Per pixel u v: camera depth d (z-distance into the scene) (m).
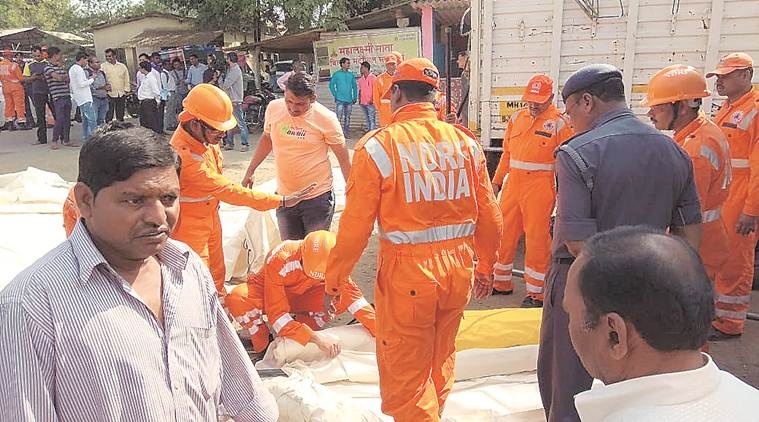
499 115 6.22
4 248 5.78
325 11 20.62
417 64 3.02
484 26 6.09
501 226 3.23
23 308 1.46
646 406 1.19
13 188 7.93
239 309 4.35
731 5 5.29
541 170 5.08
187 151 3.92
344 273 2.96
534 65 5.98
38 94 15.35
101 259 1.56
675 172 2.72
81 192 1.58
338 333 4.12
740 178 4.63
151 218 1.58
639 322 1.21
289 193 4.98
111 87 16.09
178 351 1.68
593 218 2.71
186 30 26.17
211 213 4.28
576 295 1.33
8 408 1.43
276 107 4.98
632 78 5.68
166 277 1.72
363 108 16.84
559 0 5.72
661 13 5.49
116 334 1.54
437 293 2.88
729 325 4.74
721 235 3.88
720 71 4.61
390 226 2.88
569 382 2.84
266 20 22.47
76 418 1.51
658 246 1.26
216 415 1.86
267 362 3.97
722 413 1.16
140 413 1.56
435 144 2.92
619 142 2.69
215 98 3.85
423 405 2.97
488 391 3.74
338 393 3.66
